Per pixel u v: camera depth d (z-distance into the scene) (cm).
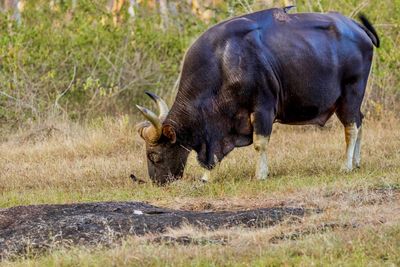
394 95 6706
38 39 7369
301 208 3738
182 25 7994
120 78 7450
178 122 4647
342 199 3888
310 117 4862
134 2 8450
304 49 4709
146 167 5225
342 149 5456
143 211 3838
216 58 4619
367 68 4997
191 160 5266
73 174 5106
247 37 4628
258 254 3083
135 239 3334
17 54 7044
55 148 5897
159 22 8044
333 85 4831
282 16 4772
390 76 6712
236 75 4588
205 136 4662
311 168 4894
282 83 4709
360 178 4362
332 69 4797
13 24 7412
